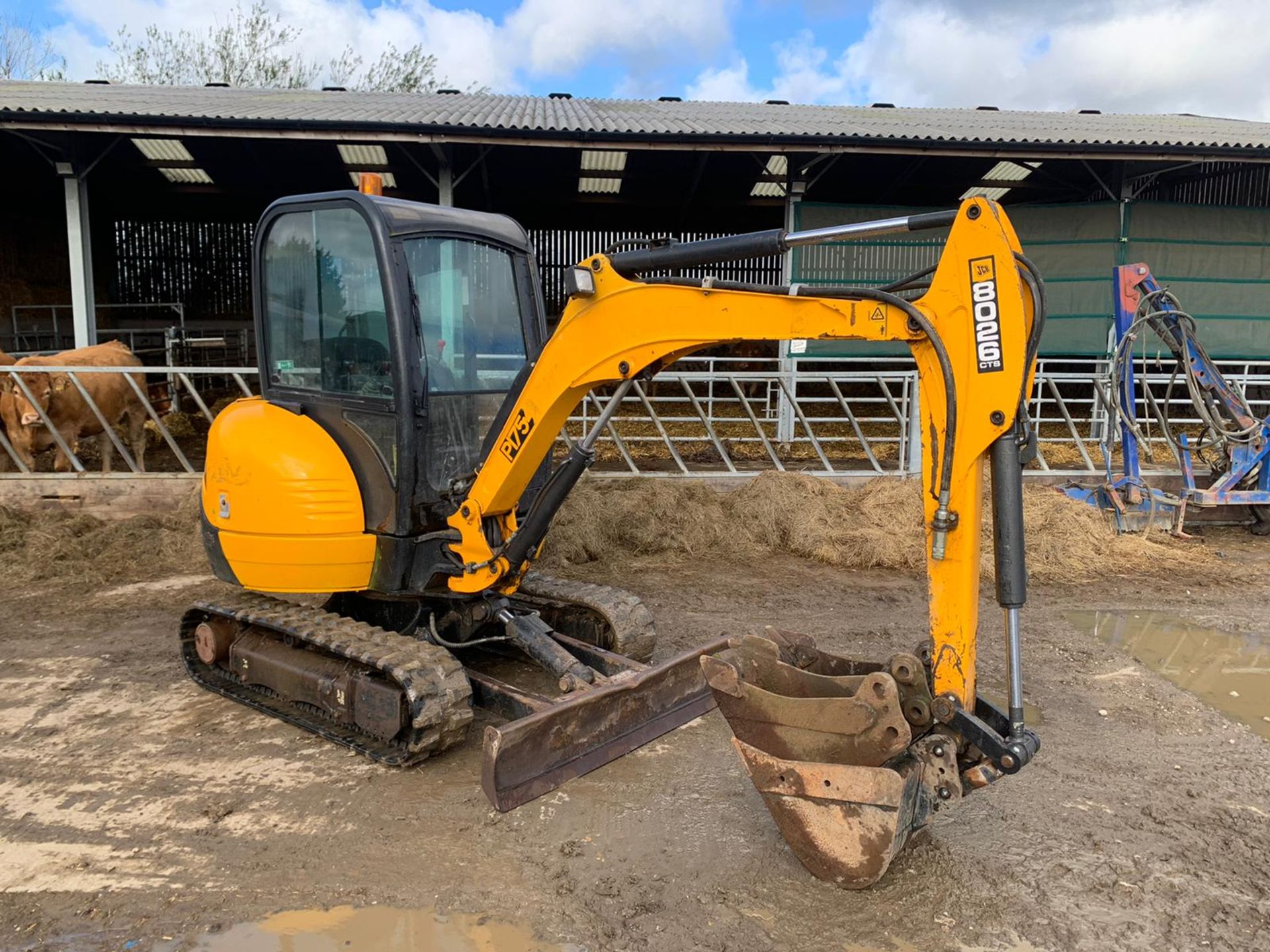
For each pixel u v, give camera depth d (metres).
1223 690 4.75
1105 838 3.26
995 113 13.97
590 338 3.42
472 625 4.17
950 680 2.77
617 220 17.09
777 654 3.14
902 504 7.72
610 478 8.12
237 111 9.56
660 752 3.90
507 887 2.95
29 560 6.67
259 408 4.27
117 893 2.90
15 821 3.33
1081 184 13.45
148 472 8.45
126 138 11.12
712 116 11.34
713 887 2.95
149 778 3.66
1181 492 8.20
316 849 3.16
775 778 2.91
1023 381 2.62
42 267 15.24
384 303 3.74
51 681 4.68
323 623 4.07
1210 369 7.88
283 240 4.20
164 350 12.15
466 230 4.14
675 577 6.82
